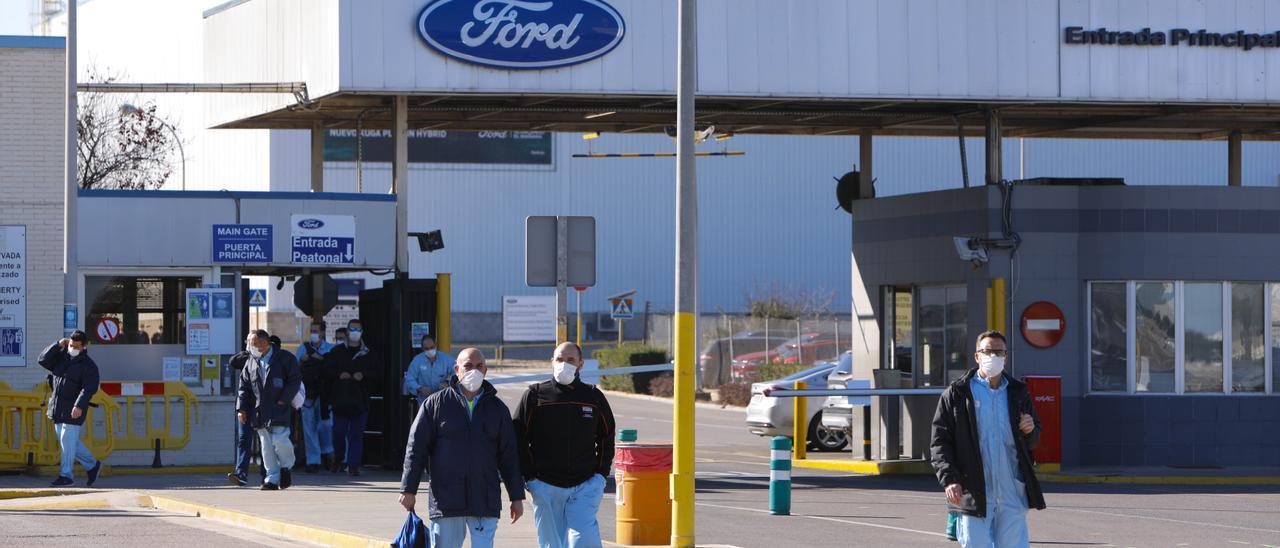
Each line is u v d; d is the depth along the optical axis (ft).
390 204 208.13
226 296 205.87
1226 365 221.05
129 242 202.49
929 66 203.82
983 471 92.27
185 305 205.57
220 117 247.29
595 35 196.03
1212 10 210.59
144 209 203.31
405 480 91.71
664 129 257.96
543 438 98.32
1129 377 219.41
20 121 202.08
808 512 162.20
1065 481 207.51
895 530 144.46
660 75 197.57
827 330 554.05
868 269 245.65
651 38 197.67
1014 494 92.73
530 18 194.70
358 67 191.83
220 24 243.19
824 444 259.39
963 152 226.38
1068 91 206.69
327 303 238.27
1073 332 218.18
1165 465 219.00
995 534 93.35
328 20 196.03
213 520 150.71
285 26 213.66
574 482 98.37
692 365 124.36
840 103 219.00
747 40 199.62
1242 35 211.00
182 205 204.03
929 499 179.63
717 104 223.71
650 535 128.57
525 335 372.79
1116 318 219.82
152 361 204.74
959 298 225.76
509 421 93.35
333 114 232.53
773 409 263.29
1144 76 208.85
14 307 201.05
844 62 202.08
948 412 93.35
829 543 132.87
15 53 202.18
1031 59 206.39
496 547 124.16
